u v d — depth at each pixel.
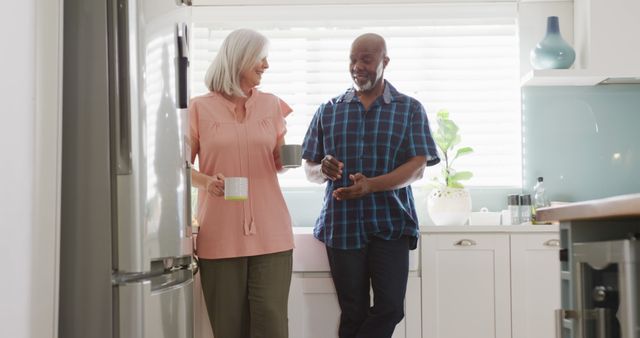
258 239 2.75
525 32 3.89
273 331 2.75
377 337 3.06
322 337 3.24
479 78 3.92
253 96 2.88
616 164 3.82
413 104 3.12
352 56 3.09
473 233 3.32
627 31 3.58
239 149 2.80
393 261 3.04
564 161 3.85
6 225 1.40
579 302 1.57
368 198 3.04
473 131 3.92
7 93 1.40
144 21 1.80
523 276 3.30
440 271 3.31
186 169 2.12
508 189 3.87
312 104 3.95
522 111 3.88
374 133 3.08
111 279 1.73
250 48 2.81
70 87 1.75
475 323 3.30
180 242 2.01
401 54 3.93
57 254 1.62
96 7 1.75
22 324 1.47
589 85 3.85
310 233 3.26
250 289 2.78
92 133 1.74
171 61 1.98
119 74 1.75
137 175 1.75
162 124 1.90
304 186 3.89
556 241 3.29
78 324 1.72
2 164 1.37
